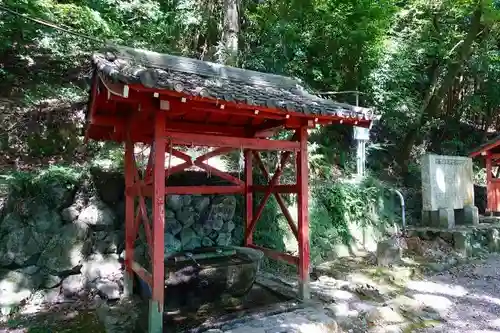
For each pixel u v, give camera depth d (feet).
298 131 13.87
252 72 14.25
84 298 15.43
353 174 29.81
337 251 23.21
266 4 30.99
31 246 15.11
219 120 15.37
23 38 23.15
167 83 9.16
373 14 29.53
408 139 35.76
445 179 27.53
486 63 35.81
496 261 23.54
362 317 13.61
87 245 16.25
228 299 13.39
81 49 23.66
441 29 35.88
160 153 10.70
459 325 14.17
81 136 21.74
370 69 30.35
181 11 26.73
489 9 30.83
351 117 12.55
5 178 15.67
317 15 30.37
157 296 10.62
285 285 16.03
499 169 35.37
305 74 31.19
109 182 17.42
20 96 23.00
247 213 17.63
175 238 17.54
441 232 25.12
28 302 14.60
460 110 42.19
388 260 21.03
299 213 13.91
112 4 25.98
